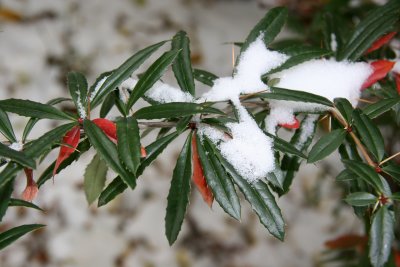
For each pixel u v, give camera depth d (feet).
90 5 5.17
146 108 1.65
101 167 1.92
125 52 4.80
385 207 1.63
